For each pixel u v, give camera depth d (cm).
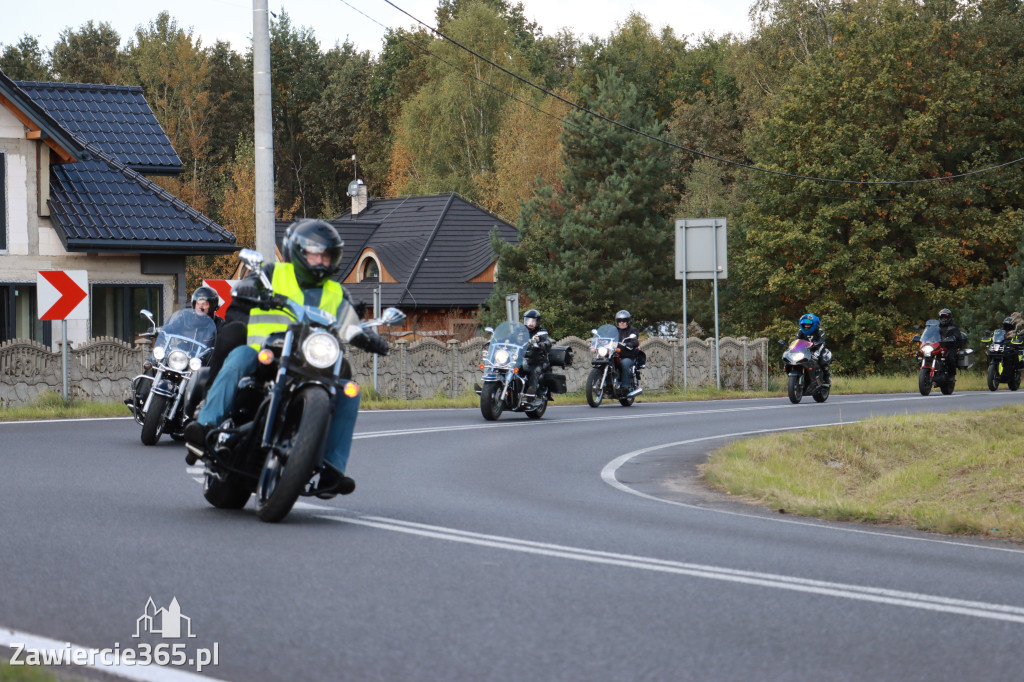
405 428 2059
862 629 649
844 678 553
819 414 2625
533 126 8206
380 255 6172
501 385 2323
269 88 2419
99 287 3166
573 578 769
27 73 10225
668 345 3675
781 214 5738
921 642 623
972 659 591
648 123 5756
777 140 5722
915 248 5603
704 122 8294
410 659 566
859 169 5472
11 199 3044
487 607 678
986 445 2106
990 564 901
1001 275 5622
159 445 1633
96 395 2509
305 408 926
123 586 707
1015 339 3781
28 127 3058
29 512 988
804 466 1836
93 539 860
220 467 970
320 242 952
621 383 2841
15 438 1694
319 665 553
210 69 10050
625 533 990
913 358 5484
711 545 938
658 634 626
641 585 752
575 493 1308
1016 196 5700
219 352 1044
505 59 8681
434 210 6700
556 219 5678
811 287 5516
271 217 2414
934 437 2223
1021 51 5997
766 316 5953
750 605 702
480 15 8725
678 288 5684
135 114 3728
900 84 5641
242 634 605
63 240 3042
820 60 5766
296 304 953
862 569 845
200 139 9412
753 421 2417
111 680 524
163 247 3128
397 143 8988
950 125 5647
